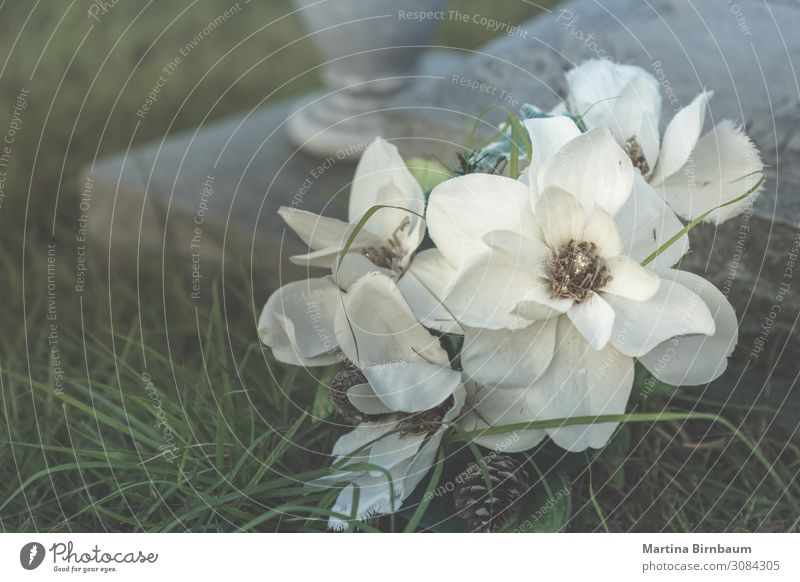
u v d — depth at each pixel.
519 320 0.70
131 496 0.93
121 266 1.63
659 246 0.73
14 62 2.25
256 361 1.20
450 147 1.39
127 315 1.42
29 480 0.90
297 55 2.33
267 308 0.79
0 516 0.96
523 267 0.69
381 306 0.73
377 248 0.81
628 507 0.97
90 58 2.28
